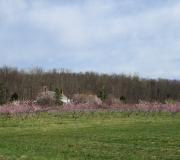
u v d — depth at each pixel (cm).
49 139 3500
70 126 4838
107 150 2802
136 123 5191
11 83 11475
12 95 9731
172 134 3712
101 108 7900
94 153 2670
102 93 11175
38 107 7288
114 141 3294
